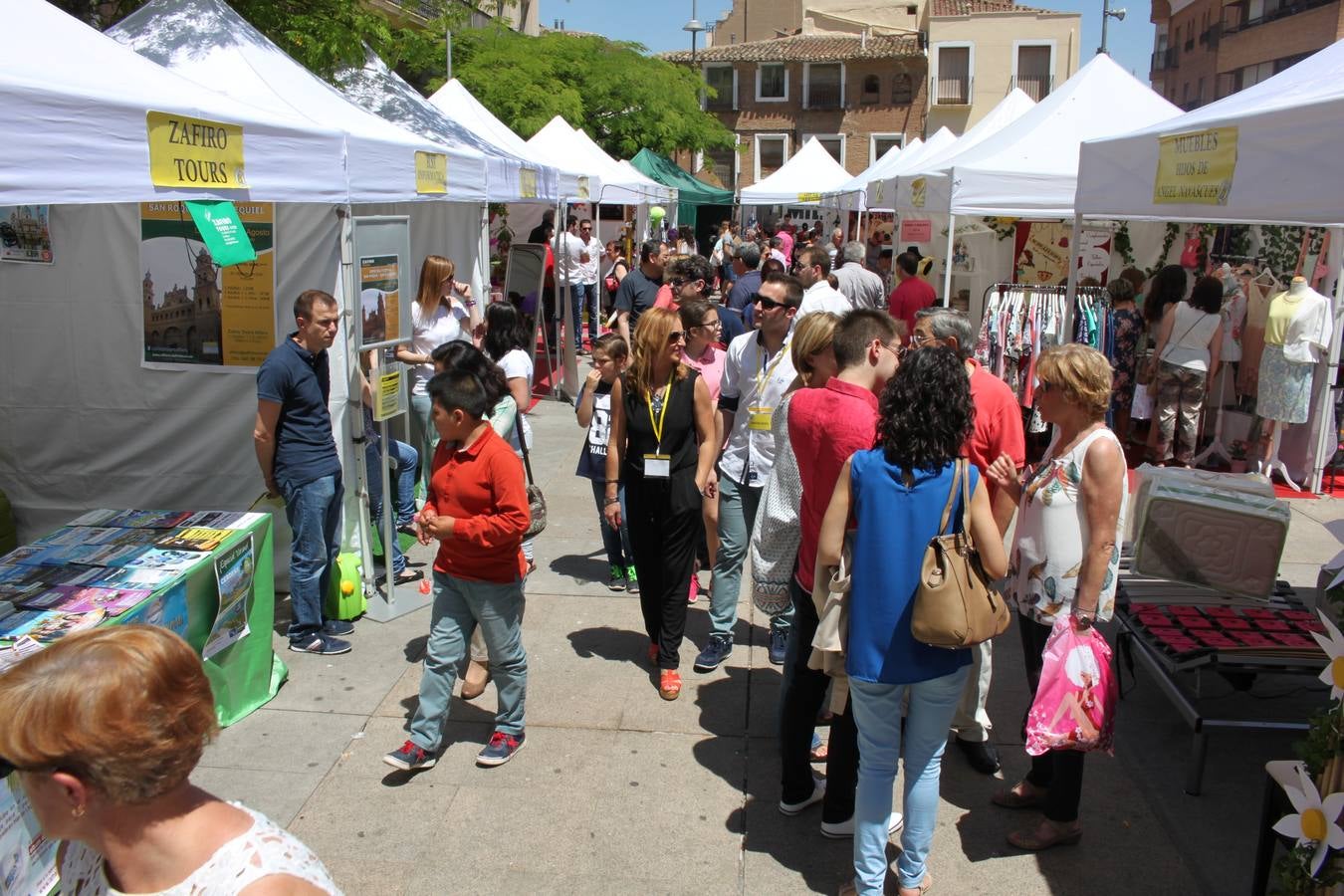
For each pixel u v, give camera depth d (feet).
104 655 4.61
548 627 18.03
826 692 13.23
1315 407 27.25
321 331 15.78
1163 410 29.35
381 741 13.97
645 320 14.74
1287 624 13.93
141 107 11.52
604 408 19.07
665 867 11.32
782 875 11.20
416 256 26.27
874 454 9.78
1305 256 29.43
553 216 46.26
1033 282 39.75
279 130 14.66
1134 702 15.40
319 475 16.17
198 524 14.49
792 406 11.41
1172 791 12.94
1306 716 14.62
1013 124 31.89
